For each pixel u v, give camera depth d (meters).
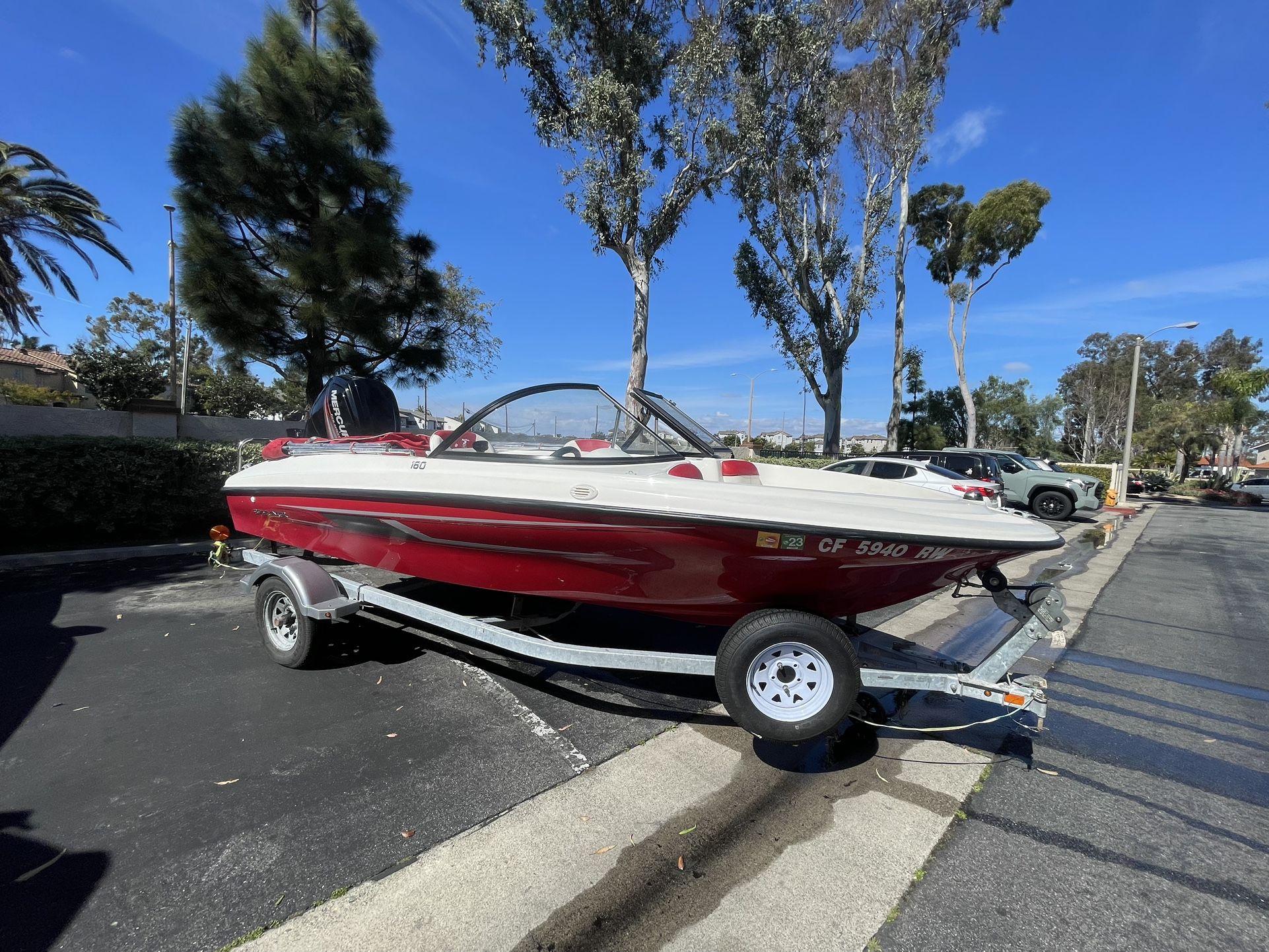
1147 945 1.93
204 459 8.11
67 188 15.72
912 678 2.99
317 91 11.88
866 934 1.95
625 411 3.91
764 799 2.68
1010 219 22.08
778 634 2.84
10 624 4.66
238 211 11.05
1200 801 2.75
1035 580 7.57
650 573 3.26
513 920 1.96
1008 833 2.49
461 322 20.22
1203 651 4.86
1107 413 49.69
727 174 12.98
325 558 5.79
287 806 2.51
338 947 1.84
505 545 3.46
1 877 2.08
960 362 24.73
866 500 3.07
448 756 2.94
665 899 2.07
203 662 4.01
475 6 11.48
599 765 2.91
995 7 18.53
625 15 12.05
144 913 1.94
